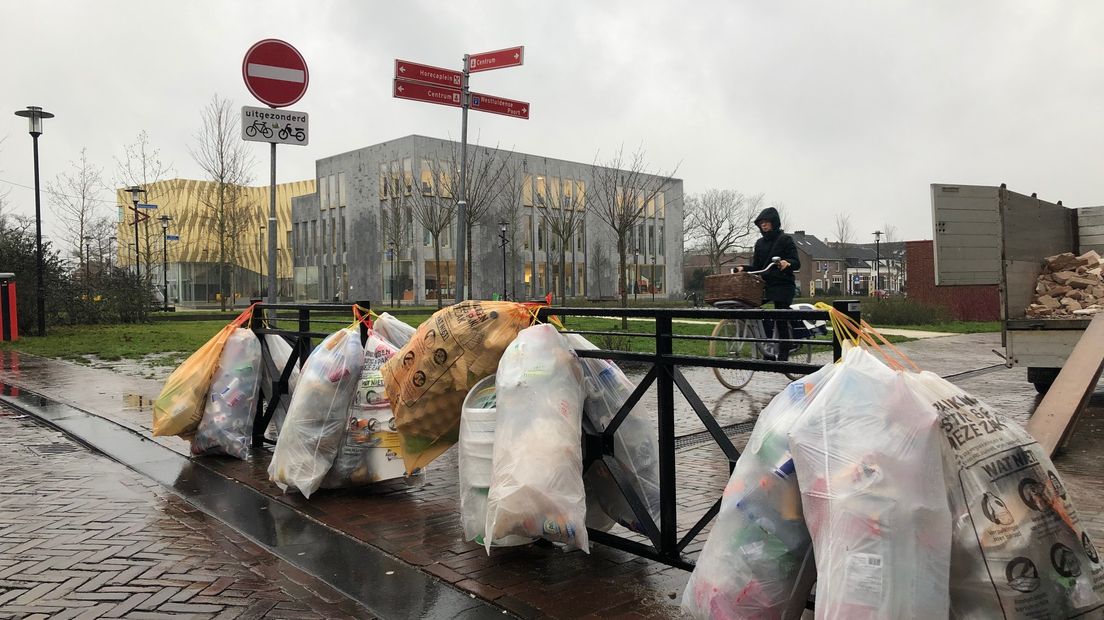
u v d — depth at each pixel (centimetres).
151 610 295
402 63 786
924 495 193
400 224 4706
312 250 5803
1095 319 576
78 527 400
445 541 372
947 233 880
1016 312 738
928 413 202
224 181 3569
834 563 193
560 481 299
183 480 498
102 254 4072
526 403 315
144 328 2275
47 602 303
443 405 377
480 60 829
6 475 514
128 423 691
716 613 224
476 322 371
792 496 221
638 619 279
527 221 5328
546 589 309
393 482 489
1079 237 937
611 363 359
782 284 816
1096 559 204
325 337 523
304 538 380
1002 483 199
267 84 716
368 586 317
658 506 345
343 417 455
